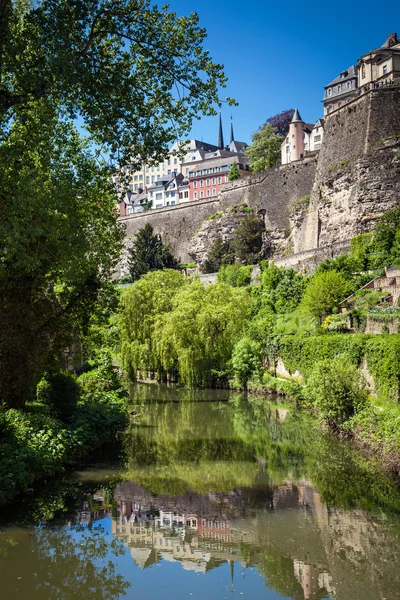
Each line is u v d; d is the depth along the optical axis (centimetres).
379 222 5762
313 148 10656
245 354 4675
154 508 1892
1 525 1702
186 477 2242
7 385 2458
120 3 1889
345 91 10412
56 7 1786
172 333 4675
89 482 2166
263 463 2430
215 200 9575
